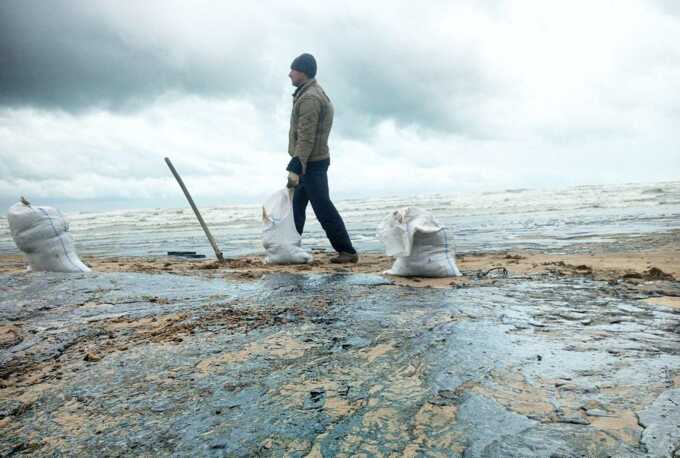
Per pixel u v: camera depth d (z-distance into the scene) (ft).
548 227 41.98
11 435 5.08
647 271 14.93
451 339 7.47
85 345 8.52
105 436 4.88
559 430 4.50
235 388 5.86
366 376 6.06
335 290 12.30
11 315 11.46
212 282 15.05
